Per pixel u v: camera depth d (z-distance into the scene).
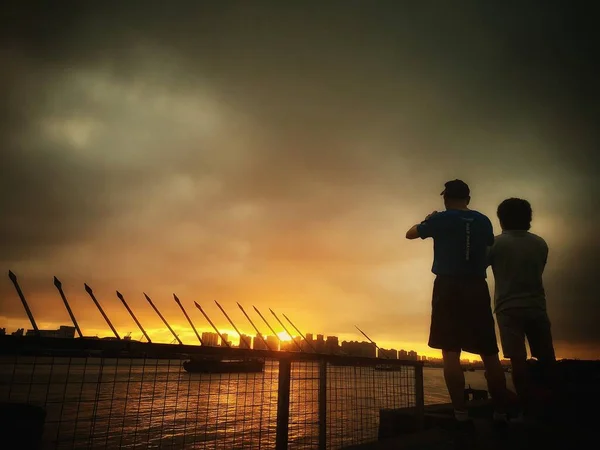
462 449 2.16
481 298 2.83
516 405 2.63
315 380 3.71
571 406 2.88
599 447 2.19
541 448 2.18
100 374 2.58
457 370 2.76
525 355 2.99
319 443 3.55
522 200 3.38
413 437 2.47
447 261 2.97
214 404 16.52
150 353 2.72
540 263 3.12
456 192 3.32
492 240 3.06
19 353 2.19
